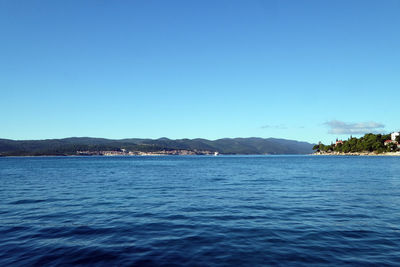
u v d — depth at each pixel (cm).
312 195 2478
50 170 7325
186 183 3662
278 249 1055
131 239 1195
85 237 1231
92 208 1920
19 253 1032
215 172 6112
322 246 1088
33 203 2148
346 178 4184
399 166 7838
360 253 1011
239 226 1402
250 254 1005
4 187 3288
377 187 3034
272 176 4741
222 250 1048
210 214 1695
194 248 1072
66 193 2723
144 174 5569
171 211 1794
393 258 962
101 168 8425
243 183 3597
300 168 7431
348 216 1614
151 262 936
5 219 1595
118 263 930
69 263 935
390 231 1296
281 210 1803
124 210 1839
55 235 1265
